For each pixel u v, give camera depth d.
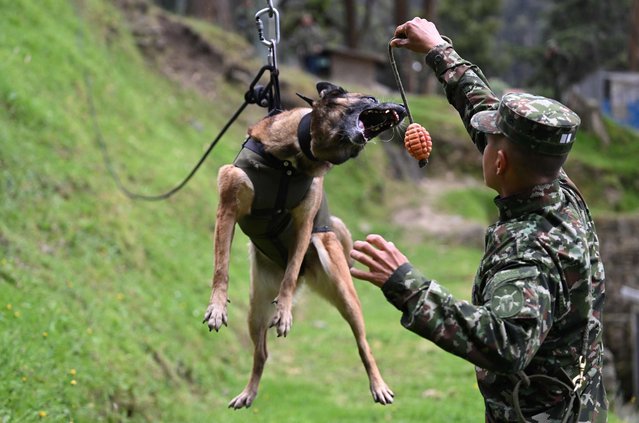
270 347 10.11
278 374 9.07
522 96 2.84
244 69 20.44
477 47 38.41
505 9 57.78
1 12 12.24
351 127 3.74
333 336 10.98
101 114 12.54
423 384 8.86
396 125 3.71
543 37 38.00
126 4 19.16
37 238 7.61
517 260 2.71
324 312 12.65
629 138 27.75
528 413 2.85
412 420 7.55
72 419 5.16
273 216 4.03
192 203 12.34
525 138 2.75
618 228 21.02
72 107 11.48
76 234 8.27
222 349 8.81
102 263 8.16
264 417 7.34
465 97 3.45
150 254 9.45
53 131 9.88
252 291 4.80
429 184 23.34
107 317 7.05
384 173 21.94
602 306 2.95
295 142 3.86
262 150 3.92
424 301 2.62
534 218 2.80
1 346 5.24
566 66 32.81
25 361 5.30
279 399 8.08
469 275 15.88
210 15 22.77
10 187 7.96
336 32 35.50
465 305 2.61
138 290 8.27
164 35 19.50
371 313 12.59
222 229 3.89
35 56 11.72
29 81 10.68
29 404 4.93
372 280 2.71
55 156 9.38
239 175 3.90
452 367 9.56
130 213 9.95
